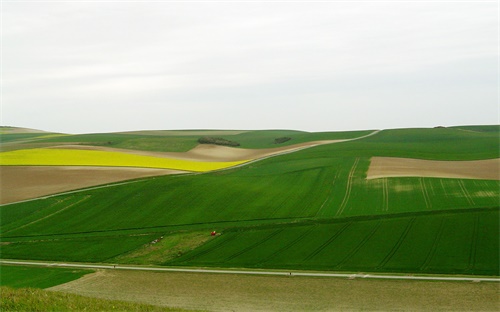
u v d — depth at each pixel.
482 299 35.16
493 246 46.88
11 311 22.58
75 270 47.34
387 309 33.75
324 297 36.62
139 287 40.62
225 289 39.31
